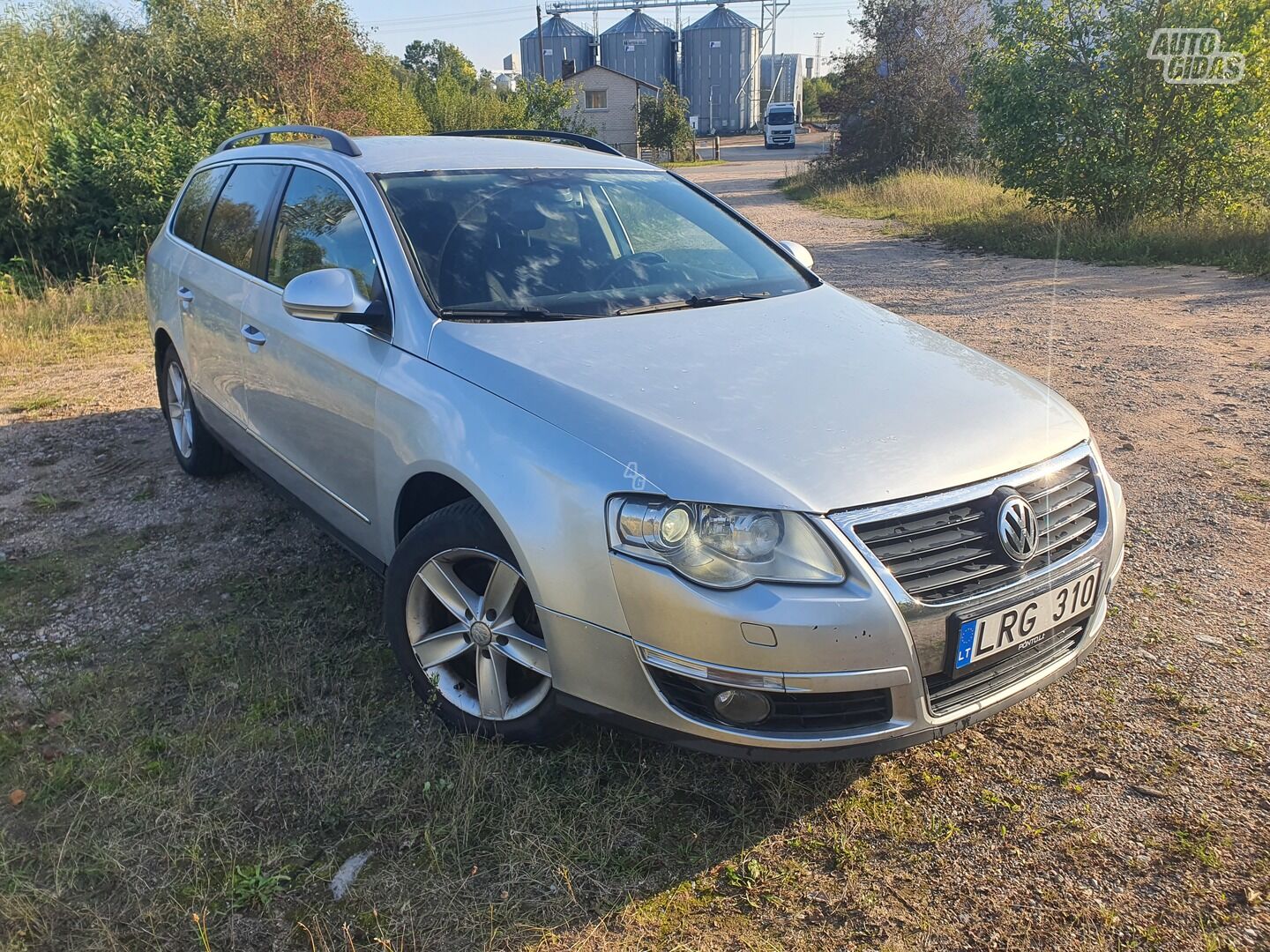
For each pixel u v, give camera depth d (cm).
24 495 489
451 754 277
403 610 287
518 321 304
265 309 376
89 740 287
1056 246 1310
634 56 8106
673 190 415
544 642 251
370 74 2266
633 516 228
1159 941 216
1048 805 260
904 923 223
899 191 2145
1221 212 1370
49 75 1349
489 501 252
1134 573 386
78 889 232
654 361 279
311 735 287
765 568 221
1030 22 1412
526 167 381
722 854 244
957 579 229
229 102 1794
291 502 393
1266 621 346
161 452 552
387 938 218
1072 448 268
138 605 371
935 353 308
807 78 9950
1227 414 575
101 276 1183
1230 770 271
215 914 225
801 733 228
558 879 235
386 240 323
